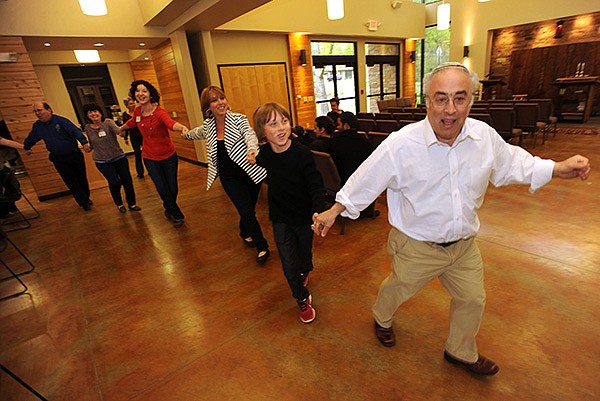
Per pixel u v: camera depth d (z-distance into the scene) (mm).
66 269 2674
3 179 3172
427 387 1353
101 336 1853
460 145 996
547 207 2830
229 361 1589
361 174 1131
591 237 2285
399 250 1249
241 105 6871
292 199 1565
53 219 3938
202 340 1745
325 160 2617
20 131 4500
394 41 9828
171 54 5668
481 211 2883
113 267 2637
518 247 2252
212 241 2936
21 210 4414
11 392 1530
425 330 1652
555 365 1384
